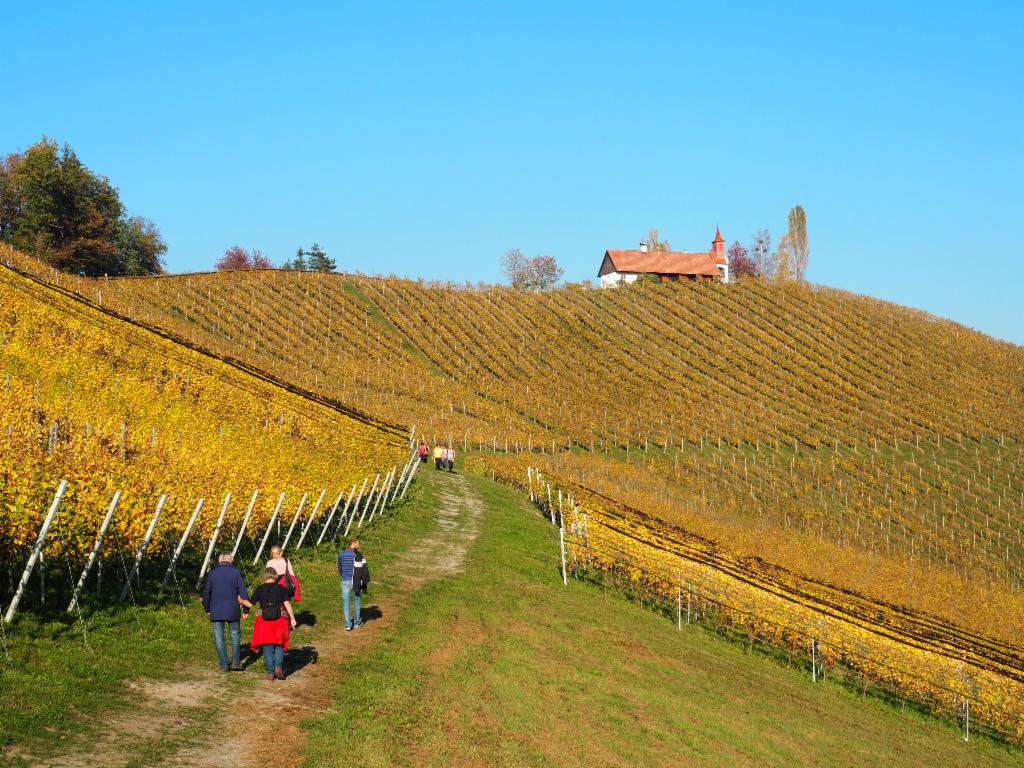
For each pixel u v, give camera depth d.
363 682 14.47
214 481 22.80
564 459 65.12
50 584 15.47
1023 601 51.94
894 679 25.91
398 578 24.36
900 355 105.69
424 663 16.34
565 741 13.85
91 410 28.94
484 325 105.62
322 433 40.91
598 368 96.50
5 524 14.15
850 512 66.81
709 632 27.36
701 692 19.48
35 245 90.00
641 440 76.94
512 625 20.89
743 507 65.31
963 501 71.25
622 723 15.58
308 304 100.00
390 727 12.63
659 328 110.56
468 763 11.95
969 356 107.12
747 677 22.67
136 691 12.30
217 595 13.96
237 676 13.84
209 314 86.44
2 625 12.99
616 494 53.19
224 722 11.71
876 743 19.62
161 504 17.08
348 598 18.08
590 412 83.12
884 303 126.06
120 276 103.31
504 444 67.12
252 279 103.94
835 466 76.38
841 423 85.56
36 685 11.46
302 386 60.97
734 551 42.47
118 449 22.86
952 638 36.19
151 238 110.94
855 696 24.62
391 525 32.97
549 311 114.06
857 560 53.91
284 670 14.52
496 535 34.12
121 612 15.53
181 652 14.55
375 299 107.12
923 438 83.69
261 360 73.19
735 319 115.12
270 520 23.81
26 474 15.77
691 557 34.38
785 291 126.31
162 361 41.09
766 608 28.27
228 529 22.31
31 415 22.75
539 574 28.88
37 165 92.25
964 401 93.12
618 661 20.09
